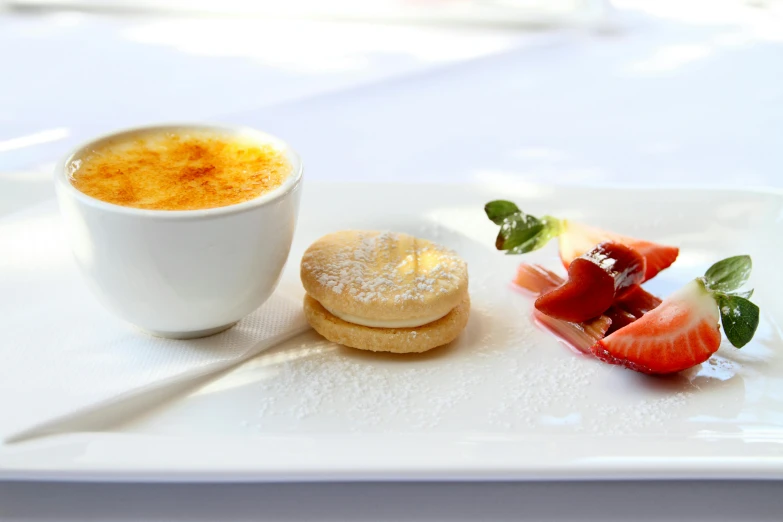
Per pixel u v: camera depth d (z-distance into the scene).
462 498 0.28
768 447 0.28
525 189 0.41
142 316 0.31
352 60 0.71
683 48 0.76
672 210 0.40
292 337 0.33
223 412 0.30
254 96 0.62
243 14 0.79
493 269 0.37
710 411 0.31
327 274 0.33
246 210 0.30
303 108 0.61
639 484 0.28
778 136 0.59
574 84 0.69
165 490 0.28
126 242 0.30
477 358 0.33
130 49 0.70
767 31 0.81
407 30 0.79
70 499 0.27
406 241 0.35
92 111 0.57
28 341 0.31
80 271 0.31
